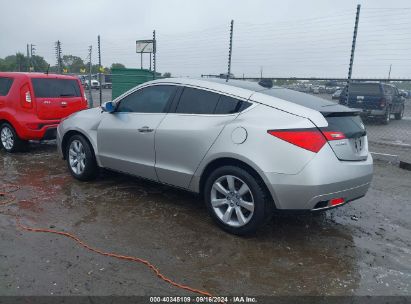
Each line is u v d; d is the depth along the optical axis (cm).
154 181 484
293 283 322
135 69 1249
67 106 795
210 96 432
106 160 536
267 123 378
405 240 418
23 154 772
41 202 485
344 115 406
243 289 310
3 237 381
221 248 378
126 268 332
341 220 470
